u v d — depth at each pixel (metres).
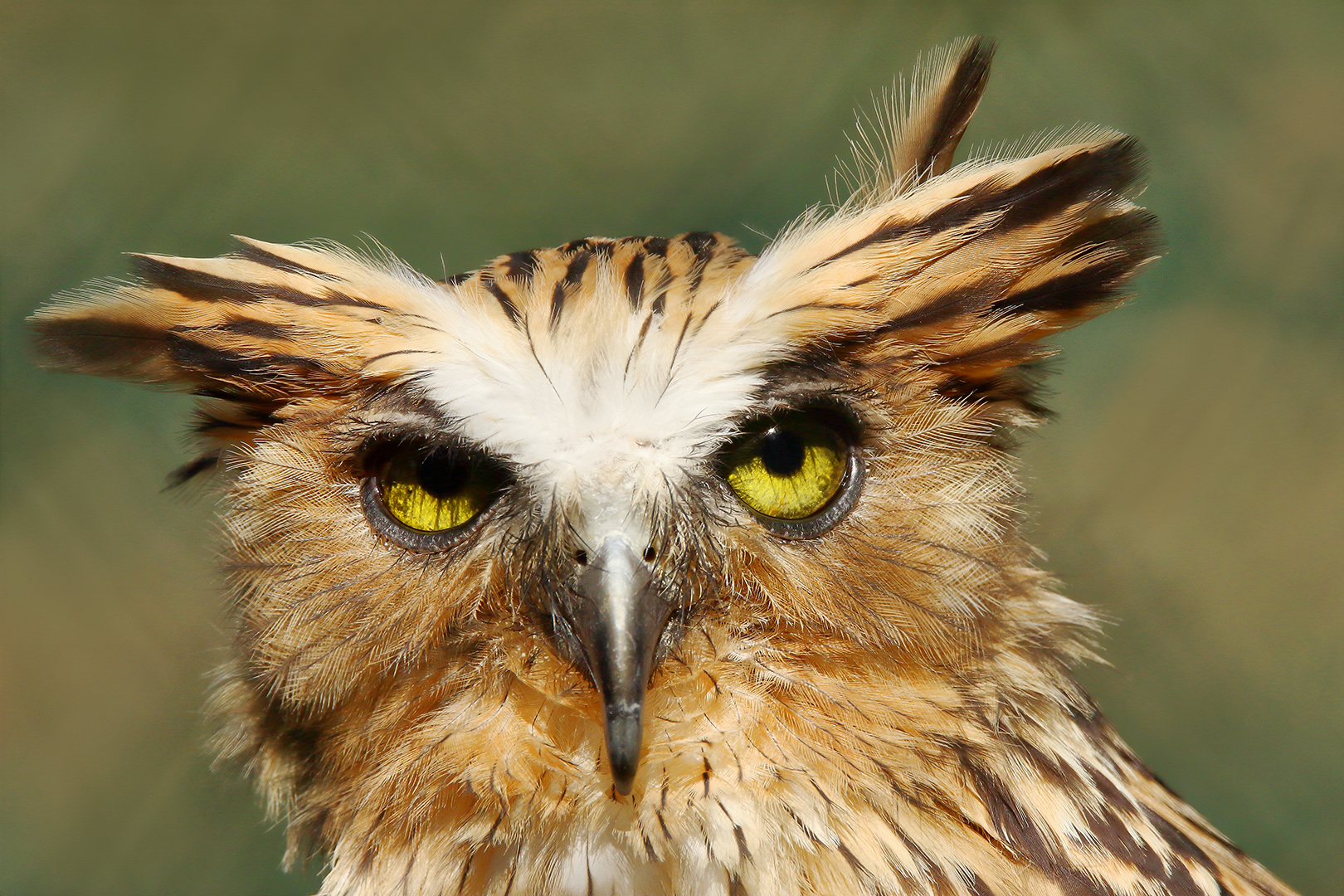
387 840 2.43
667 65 2.64
